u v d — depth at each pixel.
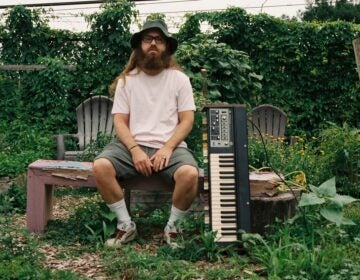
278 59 11.61
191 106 5.44
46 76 10.84
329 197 4.88
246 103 9.77
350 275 4.05
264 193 5.37
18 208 6.96
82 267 4.57
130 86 5.46
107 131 9.79
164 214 6.27
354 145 8.40
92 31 11.27
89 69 11.26
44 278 4.11
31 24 11.34
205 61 9.32
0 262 4.36
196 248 4.83
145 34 5.41
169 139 5.31
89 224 5.43
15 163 8.34
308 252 4.38
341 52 11.71
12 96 11.02
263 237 5.24
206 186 5.09
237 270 4.42
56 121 10.89
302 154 8.66
